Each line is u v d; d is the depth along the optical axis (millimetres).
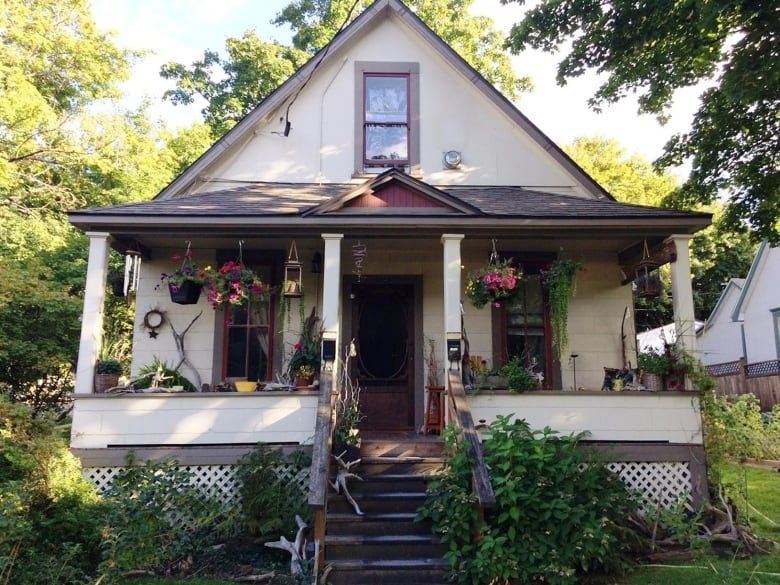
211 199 8055
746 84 6316
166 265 8508
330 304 6926
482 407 6711
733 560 5520
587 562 5199
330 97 9258
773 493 8242
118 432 6543
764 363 16141
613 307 8672
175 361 8266
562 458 5777
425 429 7672
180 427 6586
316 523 5215
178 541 5500
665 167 9516
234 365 8328
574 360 8516
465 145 9211
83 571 5062
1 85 12133
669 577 5340
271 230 7234
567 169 9156
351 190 7156
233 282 7246
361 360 8633
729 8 6816
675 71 8516
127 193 15453
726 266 24062
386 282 8664
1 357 9352
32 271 10516
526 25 8164
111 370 6785
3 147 13273
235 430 6605
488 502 5012
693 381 6906
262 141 9125
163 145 17953
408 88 9344
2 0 13156
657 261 7438
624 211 7449
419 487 6188
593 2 7832
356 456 6273
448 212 7180
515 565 4930
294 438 6605
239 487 6332
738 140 8633
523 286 8430
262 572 5367
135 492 5281
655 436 6746
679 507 6176
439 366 8406
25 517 5078
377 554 5422
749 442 7941
